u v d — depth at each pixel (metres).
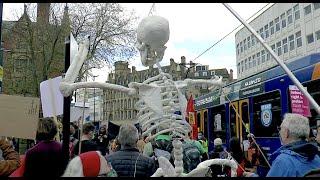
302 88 2.83
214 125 13.99
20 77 33.25
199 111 15.91
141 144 5.32
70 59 3.83
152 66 4.16
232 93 12.49
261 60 45.75
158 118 3.85
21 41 32.47
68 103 3.62
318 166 3.12
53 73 31.92
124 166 3.62
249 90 11.23
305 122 3.22
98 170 2.73
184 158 3.98
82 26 30.95
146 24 3.96
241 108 11.73
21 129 4.46
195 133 6.12
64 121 3.62
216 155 7.42
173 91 4.02
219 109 13.59
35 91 32.06
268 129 9.95
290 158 3.09
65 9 31.05
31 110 4.51
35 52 31.69
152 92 3.88
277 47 41.56
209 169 3.36
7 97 4.50
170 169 3.23
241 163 7.15
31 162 3.53
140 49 4.10
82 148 5.28
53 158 3.55
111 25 31.42
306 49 35.44
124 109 61.81
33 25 31.34
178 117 3.97
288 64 9.42
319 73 8.02
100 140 9.55
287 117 3.29
